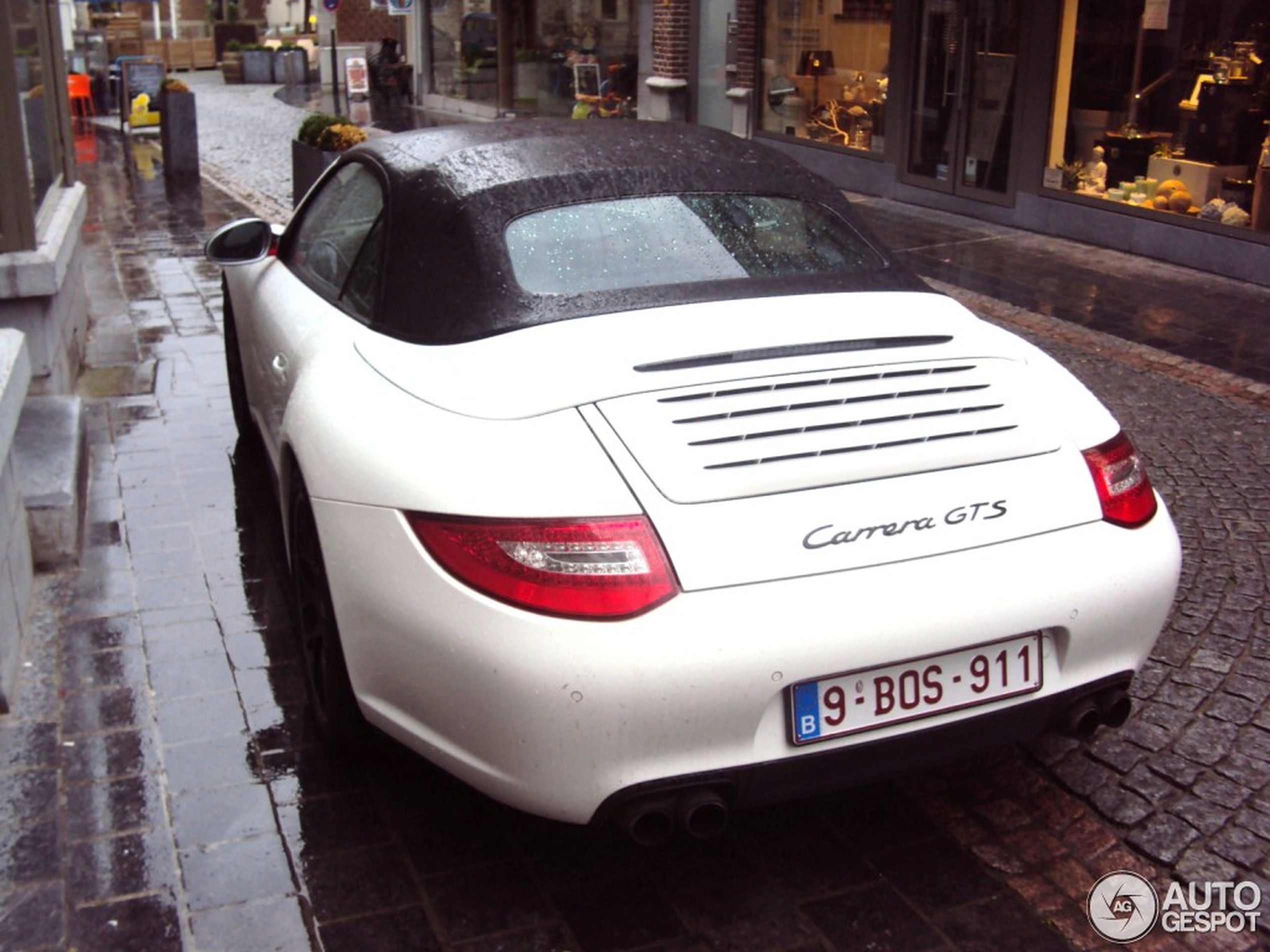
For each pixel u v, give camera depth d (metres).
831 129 14.35
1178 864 3.00
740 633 2.45
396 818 3.14
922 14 12.58
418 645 2.63
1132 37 10.37
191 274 9.70
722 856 3.03
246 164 16.78
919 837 3.10
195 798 3.20
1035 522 2.73
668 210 3.43
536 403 2.72
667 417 2.67
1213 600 4.31
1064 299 8.87
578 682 2.42
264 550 4.66
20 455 4.79
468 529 2.55
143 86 21.72
